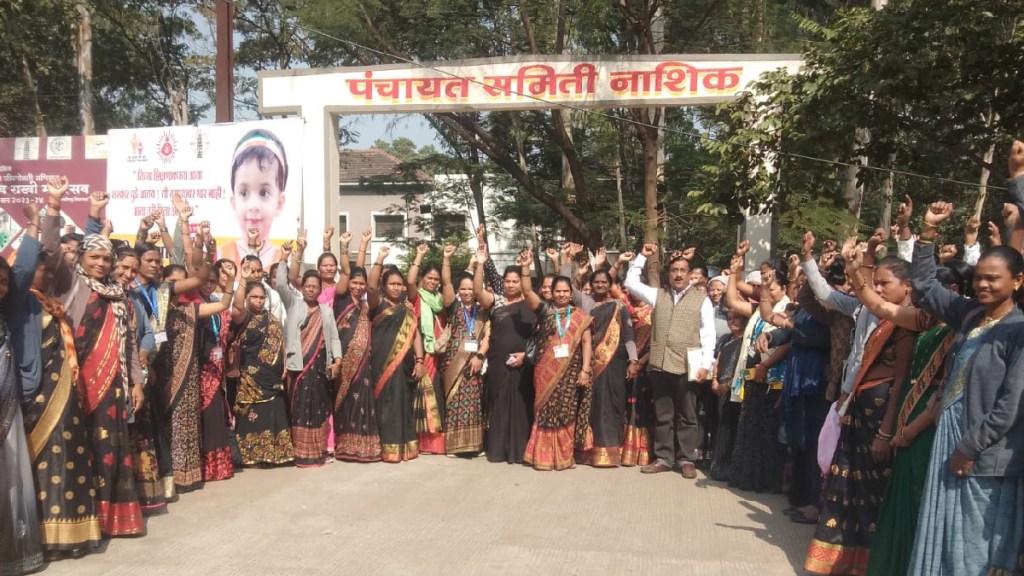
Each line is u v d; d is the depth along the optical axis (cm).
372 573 465
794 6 1460
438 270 802
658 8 1327
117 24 1975
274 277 778
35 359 459
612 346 736
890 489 423
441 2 1490
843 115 810
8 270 443
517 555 496
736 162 870
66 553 474
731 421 695
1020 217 401
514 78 949
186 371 621
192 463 627
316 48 1728
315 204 979
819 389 563
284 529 541
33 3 1648
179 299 641
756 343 638
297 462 717
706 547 516
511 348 746
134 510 518
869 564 427
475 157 2080
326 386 738
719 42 1441
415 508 592
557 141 1645
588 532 543
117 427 509
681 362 702
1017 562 356
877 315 434
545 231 2109
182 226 636
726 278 779
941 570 370
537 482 677
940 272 439
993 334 363
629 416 757
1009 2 747
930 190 1180
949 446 374
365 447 735
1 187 1004
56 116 1972
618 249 1716
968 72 774
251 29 1873
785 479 648
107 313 507
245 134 935
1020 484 358
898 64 759
